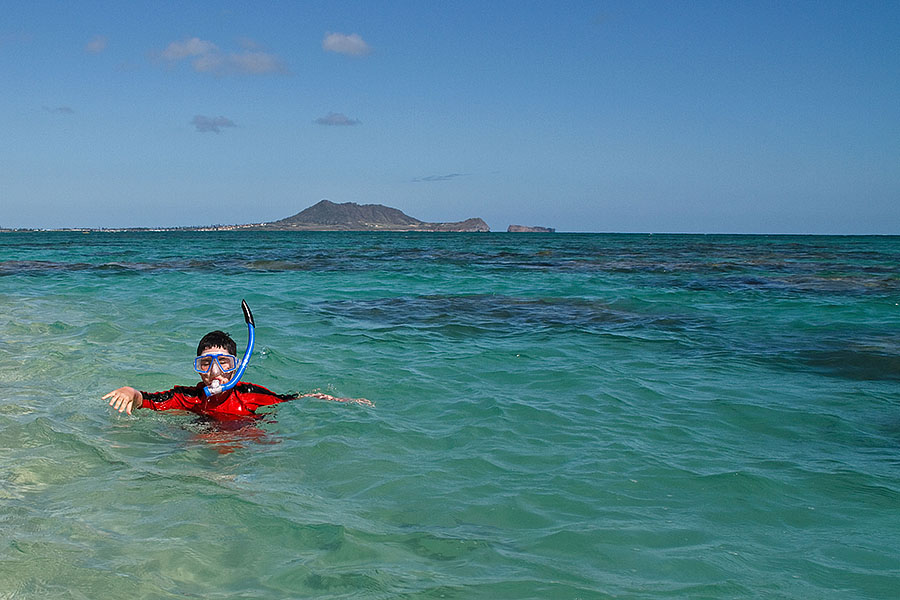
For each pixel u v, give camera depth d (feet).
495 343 29.84
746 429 17.75
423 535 11.35
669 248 167.84
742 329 34.35
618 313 40.24
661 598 9.48
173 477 13.69
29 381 21.52
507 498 12.98
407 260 102.53
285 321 35.70
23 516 11.68
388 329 33.45
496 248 167.22
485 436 16.76
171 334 30.78
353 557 10.53
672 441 16.60
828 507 12.77
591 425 17.78
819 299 48.37
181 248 158.20
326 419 18.08
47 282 57.82
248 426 17.38
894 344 30.17
